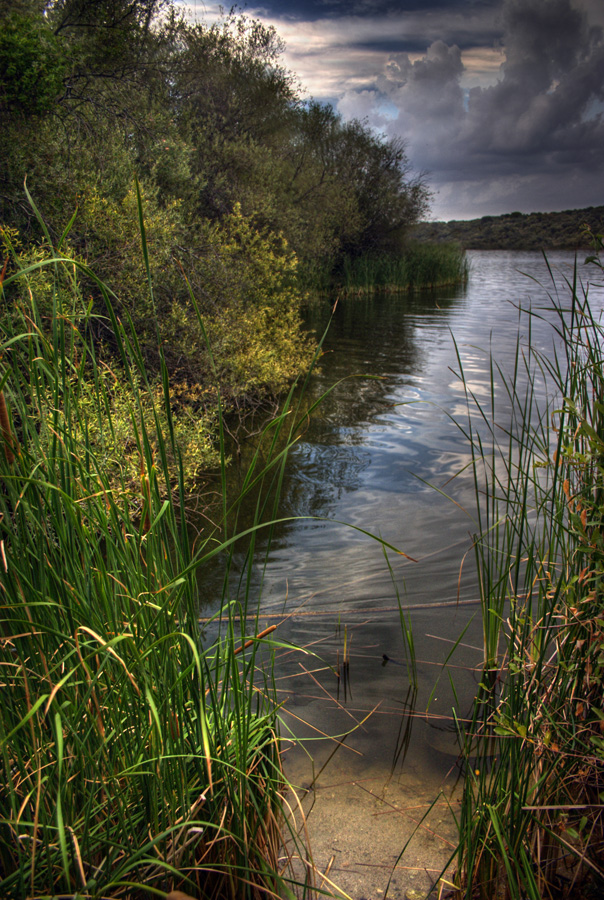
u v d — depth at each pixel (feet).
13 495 4.84
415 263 78.54
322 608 12.32
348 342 41.37
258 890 5.69
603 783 6.26
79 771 4.74
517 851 5.88
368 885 6.26
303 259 55.72
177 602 4.90
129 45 27.20
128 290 19.52
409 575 13.57
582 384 6.55
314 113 58.49
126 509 5.33
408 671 10.27
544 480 17.67
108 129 24.16
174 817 5.14
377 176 76.13
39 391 5.01
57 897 3.97
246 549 15.10
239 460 21.20
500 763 6.44
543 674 6.88
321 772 8.09
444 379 31.40
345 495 18.19
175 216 22.75
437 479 19.19
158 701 5.05
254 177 36.19
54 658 5.02
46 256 15.94
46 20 23.07
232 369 24.20
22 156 19.35
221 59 41.55
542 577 6.84
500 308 57.36
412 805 7.47
